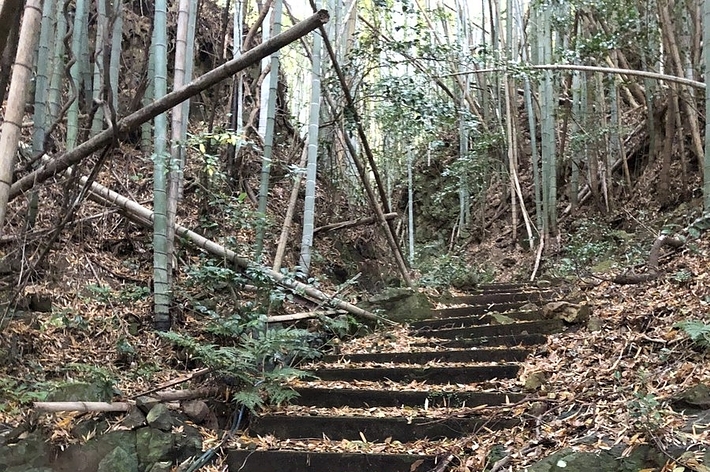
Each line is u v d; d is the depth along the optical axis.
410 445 3.20
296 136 8.60
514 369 3.83
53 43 4.82
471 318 5.20
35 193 3.71
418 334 5.15
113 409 3.18
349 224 7.11
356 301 6.09
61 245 5.01
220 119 8.19
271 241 6.69
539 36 8.96
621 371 3.40
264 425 3.53
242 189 7.30
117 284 5.07
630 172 9.63
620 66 8.85
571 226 9.41
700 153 7.43
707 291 4.17
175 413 3.40
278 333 3.90
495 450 2.83
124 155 6.54
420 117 6.57
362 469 3.03
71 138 4.70
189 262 5.52
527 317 4.97
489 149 11.18
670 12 7.50
